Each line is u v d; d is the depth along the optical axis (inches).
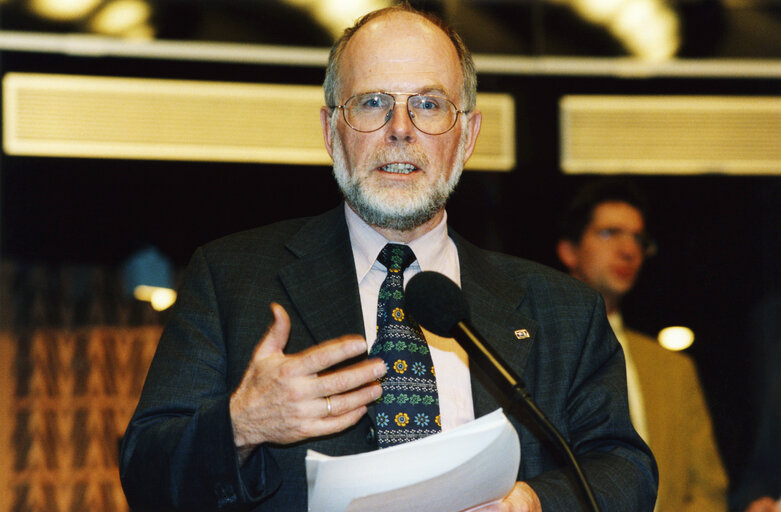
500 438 59.3
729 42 199.9
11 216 188.9
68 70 187.5
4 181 187.6
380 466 58.6
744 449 187.8
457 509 62.0
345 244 79.6
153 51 187.9
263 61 190.4
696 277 197.6
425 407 73.5
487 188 196.9
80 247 192.5
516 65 198.7
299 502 69.6
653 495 74.8
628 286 144.0
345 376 61.9
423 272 66.6
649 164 200.8
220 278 77.2
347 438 71.6
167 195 191.3
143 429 70.4
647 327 196.7
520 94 198.8
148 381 73.1
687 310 196.7
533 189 197.3
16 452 192.2
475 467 59.4
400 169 76.2
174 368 72.7
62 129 187.5
